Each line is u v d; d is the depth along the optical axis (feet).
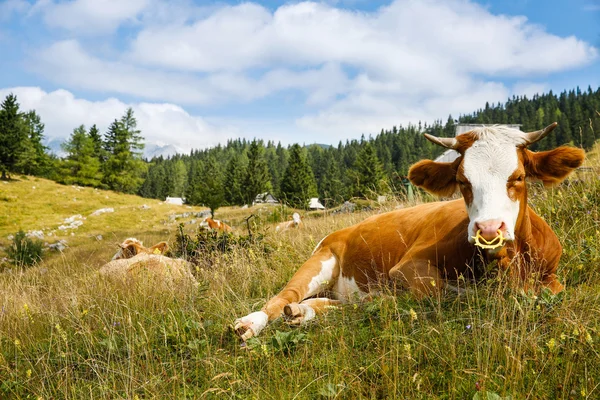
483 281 13.75
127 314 16.89
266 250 26.30
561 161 13.42
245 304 16.63
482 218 12.00
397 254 16.46
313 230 30.83
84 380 12.98
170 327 14.65
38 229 138.92
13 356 15.23
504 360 10.42
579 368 9.75
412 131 654.53
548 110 527.81
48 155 303.68
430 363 10.88
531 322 11.73
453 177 14.75
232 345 13.94
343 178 342.23
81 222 148.46
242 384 11.22
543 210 22.31
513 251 13.57
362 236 17.72
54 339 15.67
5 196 181.27
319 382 10.85
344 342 12.10
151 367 12.73
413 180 15.53
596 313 11.71
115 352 14.26
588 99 483.92
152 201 211.41
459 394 9.57
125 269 23.36
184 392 10.93
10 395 12.78
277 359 12.26
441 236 14.71
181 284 19.97
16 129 222.89
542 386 9.43
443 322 12.25
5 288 23.77
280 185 251.60
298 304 14.93
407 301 13.94
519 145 12.94
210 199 95.14
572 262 15.84
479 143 13.10
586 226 18.85
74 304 18.22
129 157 296.51
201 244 29.32
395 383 9.74
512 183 12.59
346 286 17.99
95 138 300.40
